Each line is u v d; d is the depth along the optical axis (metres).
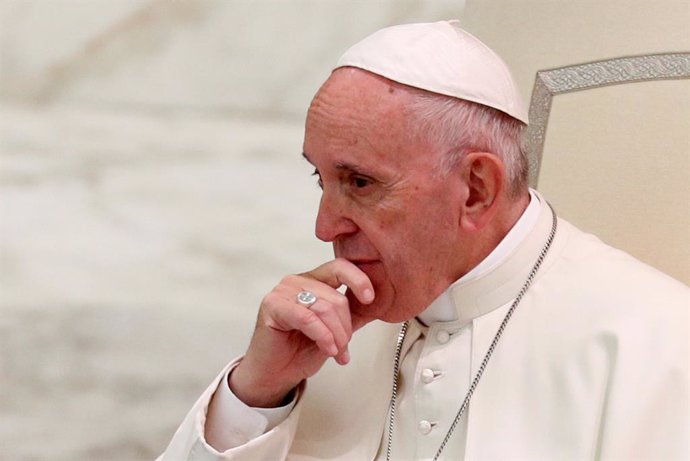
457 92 5.98
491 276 6.58
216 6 17.52
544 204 6.95
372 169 5.92
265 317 6.34
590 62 8.27
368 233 6.12
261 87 17.86
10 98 17.88
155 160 16.81
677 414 5.76
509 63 8.62
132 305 13.41
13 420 12.22
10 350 12.87
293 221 15.42
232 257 14.51
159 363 12.84
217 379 6.81
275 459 6.70
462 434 6.46
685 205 7.84
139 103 17.97
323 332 6.11
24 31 17.59
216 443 6.66
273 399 6.70
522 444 6.14
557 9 8.43
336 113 5.96
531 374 6.33
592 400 6.01
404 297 6.31
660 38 8.00
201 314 13.40
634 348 6.03
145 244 14.80
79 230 15.08
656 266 7.96
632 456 5.70
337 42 17.56
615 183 8.13
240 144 17.30
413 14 17.20
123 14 17.59
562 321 6.39
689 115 7.85
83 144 17.14
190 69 17.83
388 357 7.33
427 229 6.10
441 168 5.99
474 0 8.95
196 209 15.80
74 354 12.96
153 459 12.11
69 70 17.81
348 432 7.28
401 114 5.88
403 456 6.91
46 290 13.74
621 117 8.12
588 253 6.80
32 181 15.99
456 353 6.67
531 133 8.47
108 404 12.41
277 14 17.50
